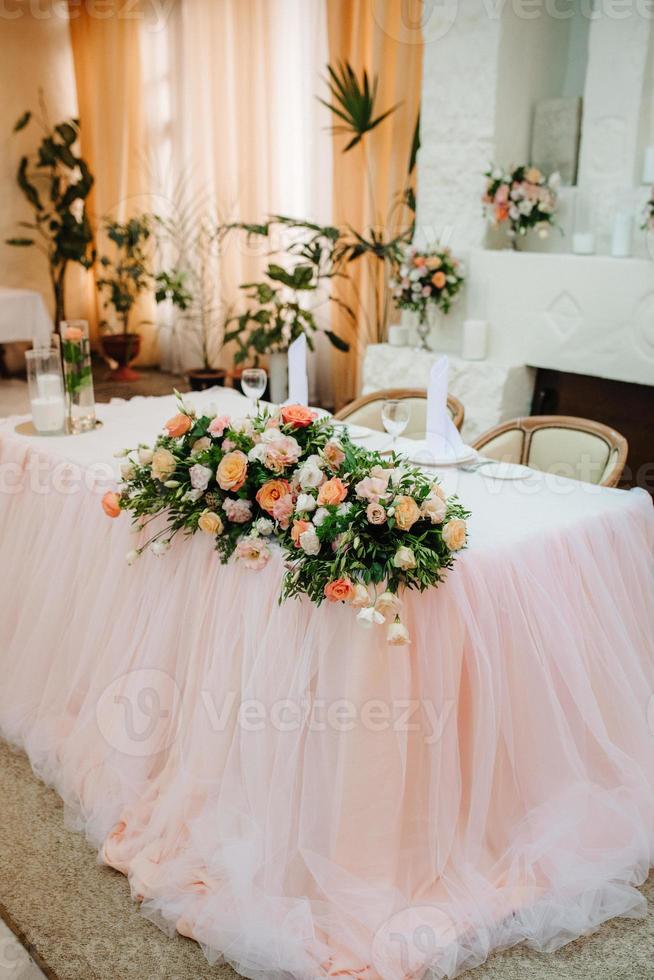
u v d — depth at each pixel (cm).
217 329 717
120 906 199
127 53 739
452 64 444
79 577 254
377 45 529
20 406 646
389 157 553
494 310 447
